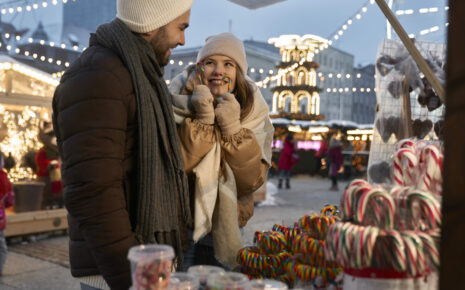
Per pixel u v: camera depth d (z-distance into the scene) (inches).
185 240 64.2
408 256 37.5
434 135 90.1
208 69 75.5
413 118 91.4
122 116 53.1
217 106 70.9
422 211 39.8
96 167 49.9
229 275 44.4
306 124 893.2
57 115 58.2
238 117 70.6
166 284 42.6
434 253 37.8
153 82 59.2
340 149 539.8
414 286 39.1
